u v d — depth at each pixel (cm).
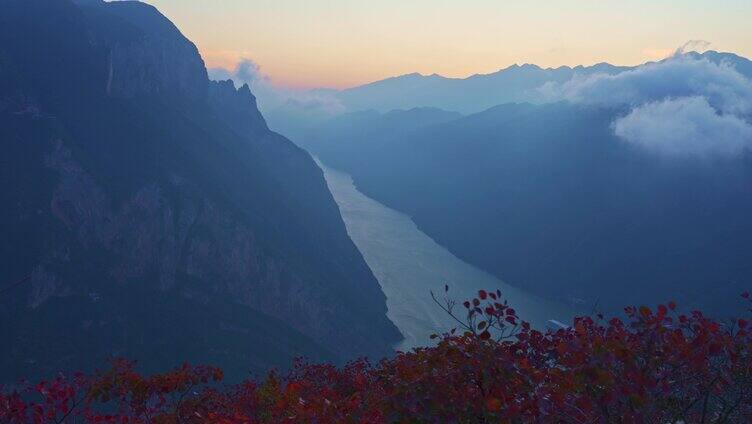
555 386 829
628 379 786
